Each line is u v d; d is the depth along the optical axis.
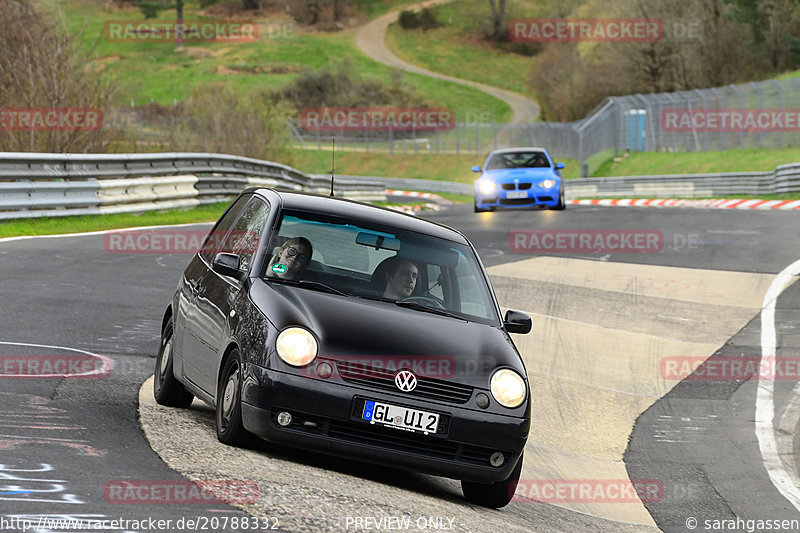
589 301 54.09
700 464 31.44
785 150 167.00
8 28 93.81
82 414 23.75
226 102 149.50
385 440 21.69
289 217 25.83
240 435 22.25
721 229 85.62
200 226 77.62
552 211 104.69
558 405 36.88
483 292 26.11
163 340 28.47
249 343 22.05
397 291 24.80
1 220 65.31
